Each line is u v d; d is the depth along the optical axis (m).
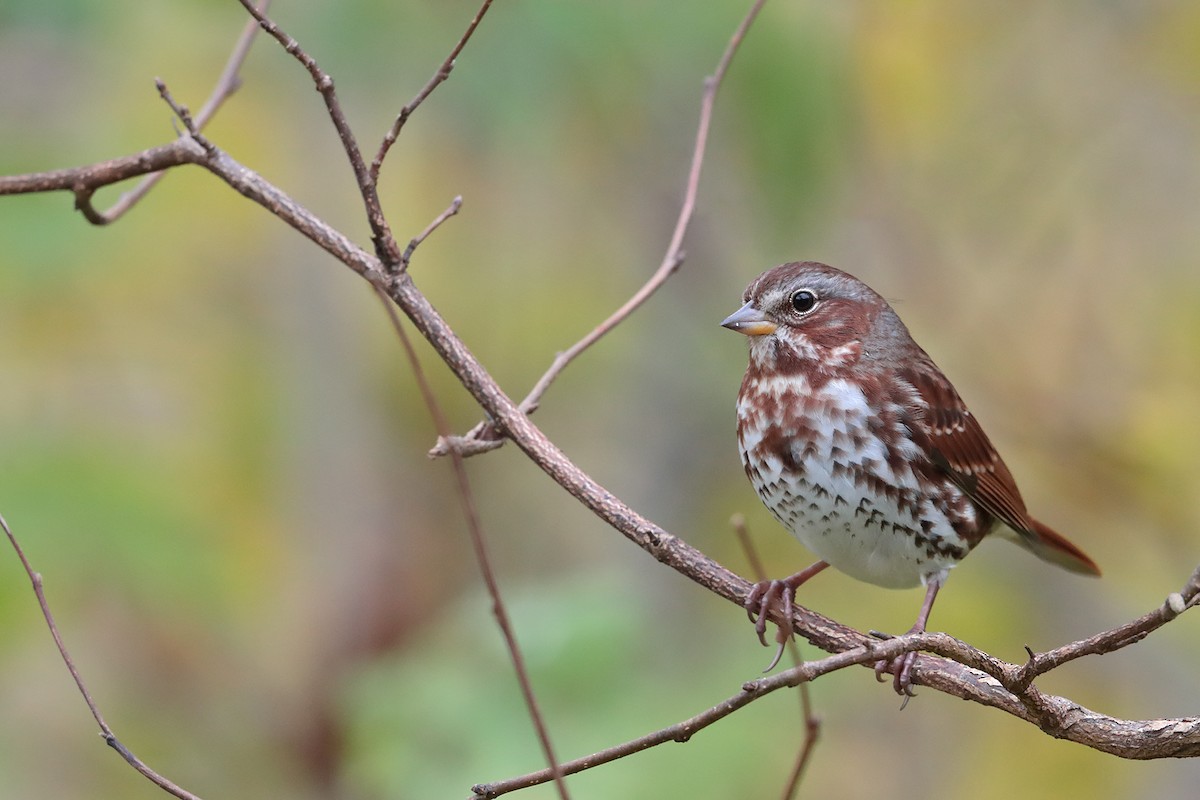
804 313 8.23
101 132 13.45
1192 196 14.77
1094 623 14.29
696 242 15.54
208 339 14.98
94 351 14.43
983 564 14.50
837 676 12.31
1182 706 14.00
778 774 10.16
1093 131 14.77
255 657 13.87
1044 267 14.72
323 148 14.87
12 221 12.42
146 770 6.22
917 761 14.43
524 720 9.74
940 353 14.63
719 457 15.69
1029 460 14.38
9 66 13.49
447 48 11.36
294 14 11.44
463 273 16.16
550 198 15.95
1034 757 14.56
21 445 11.91
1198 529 14.08
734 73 11.77
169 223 14.55
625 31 11.34
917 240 14.77
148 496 11.89
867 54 14.22
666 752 9.75
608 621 10.02
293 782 13.88
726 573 7.40
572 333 16.12
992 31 14.64
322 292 14.92
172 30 12.78
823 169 12.21
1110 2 14.69
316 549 14.73
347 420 14.98
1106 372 14.47
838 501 8.09
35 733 13.05
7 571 11.29
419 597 14.98
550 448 7.21
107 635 13.23
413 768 9.59
